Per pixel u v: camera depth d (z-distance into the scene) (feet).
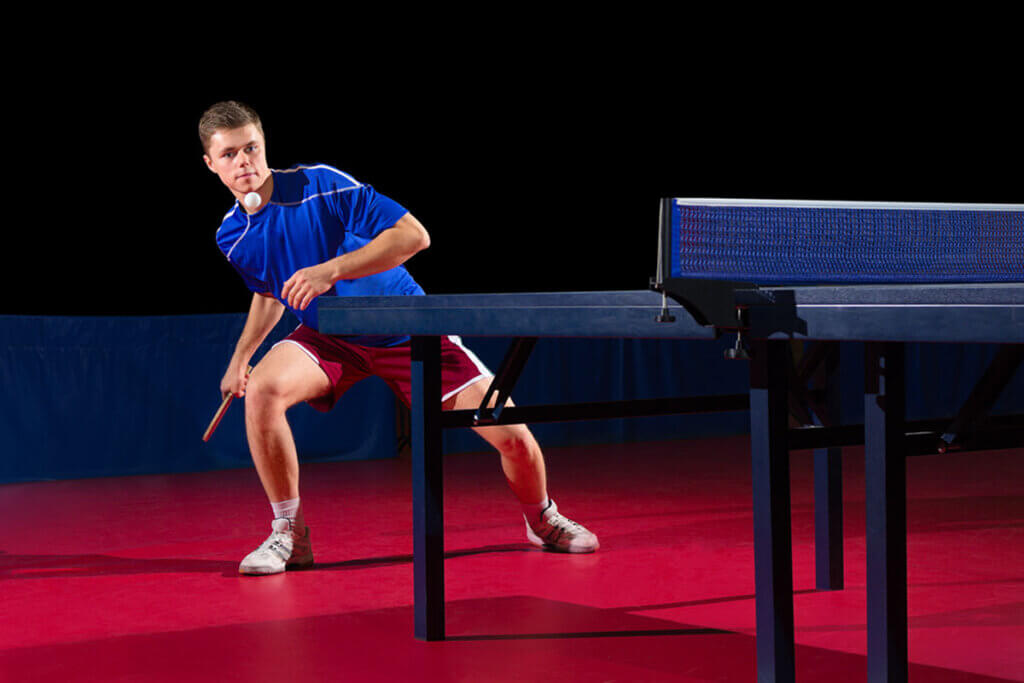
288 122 33.24
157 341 21.86
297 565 11.98
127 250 32.09
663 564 11.79
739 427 27.68
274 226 11.44
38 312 31.32
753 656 8.27
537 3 35.65
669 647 8.54
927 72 37.55
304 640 8.96
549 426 25.43
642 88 36.65
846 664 7.98
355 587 10.97
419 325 8.52
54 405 20.97
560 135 36.32
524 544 13.16
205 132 11.23
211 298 32.99
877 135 37.65
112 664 8.38
